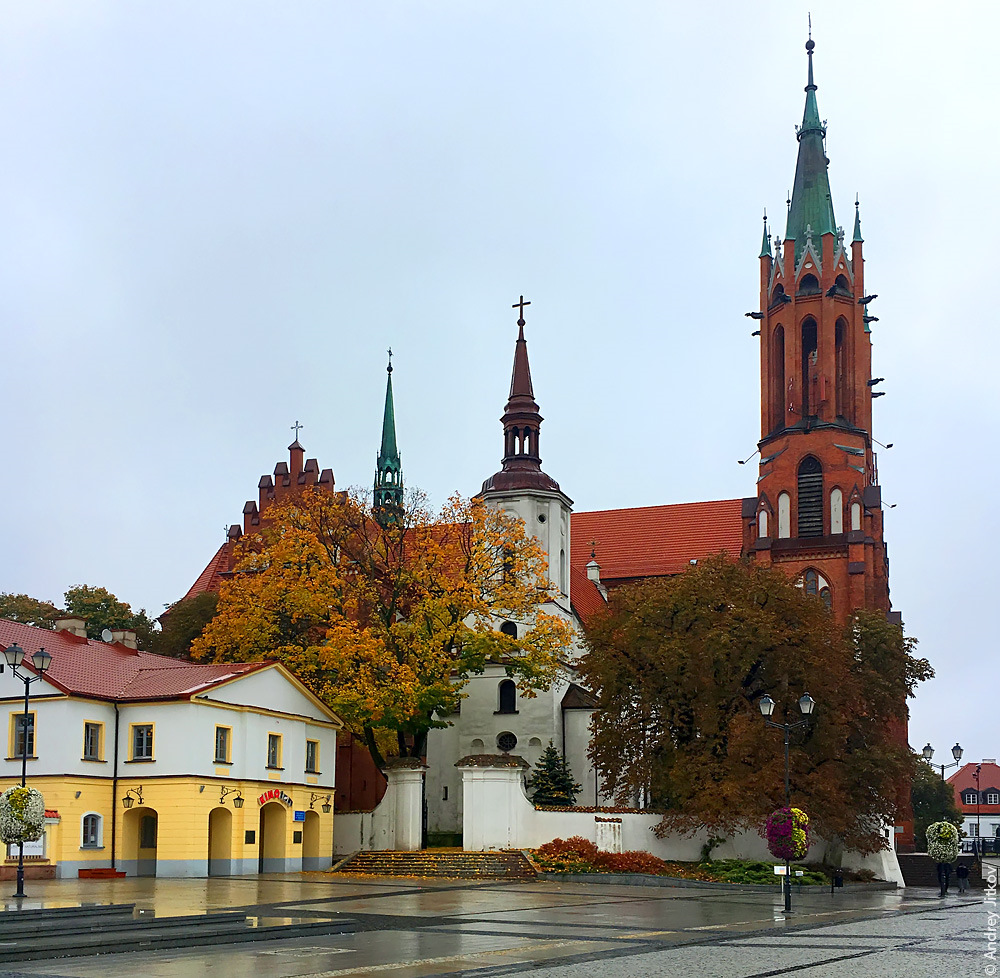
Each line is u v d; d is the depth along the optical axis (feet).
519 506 285.23
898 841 313.73
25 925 95.86
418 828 217.77
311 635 236.84
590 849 200.75
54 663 188.96
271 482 320.70
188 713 185.57
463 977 76.59
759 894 180.55
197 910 115.44
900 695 232.12
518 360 299.38
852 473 337.52
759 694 212.02
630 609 219.82
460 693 245.65
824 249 354.13
